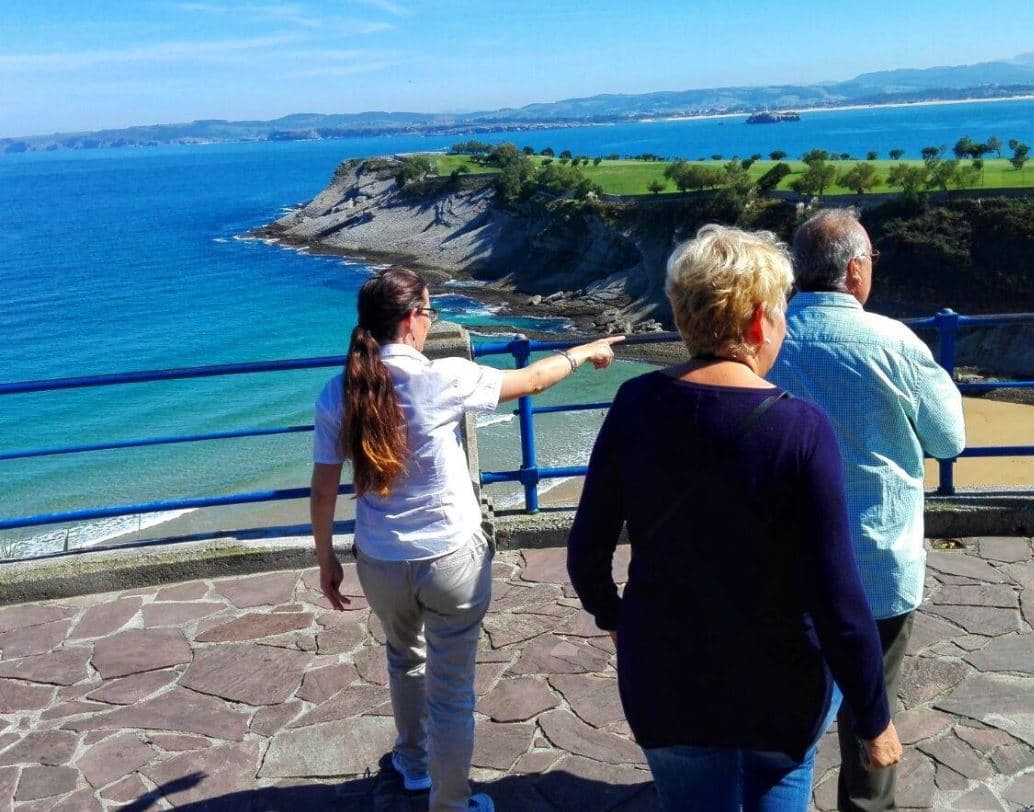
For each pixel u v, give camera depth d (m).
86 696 4.17
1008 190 58.12
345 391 2.83
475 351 5.30
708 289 2.05
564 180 77.69
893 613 2.55
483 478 5.63
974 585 4.67
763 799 2.13
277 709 4.00
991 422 29.72
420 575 2.92
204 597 5.09
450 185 94.69
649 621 2.09
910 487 2.53
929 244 56.12
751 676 2.01
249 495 5.63
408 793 3.43
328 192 117.44
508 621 4.63
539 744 3.66
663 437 2.05
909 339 2.50
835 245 2.60
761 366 2.16
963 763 3.36
